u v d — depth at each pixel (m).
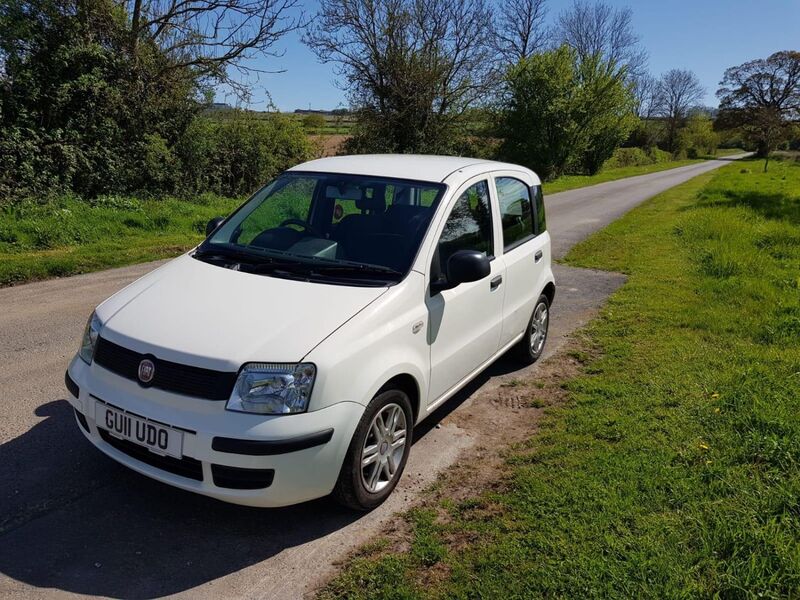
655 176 47.66
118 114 15.52
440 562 2.90
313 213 4.19
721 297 7.91
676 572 2.74
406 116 29.50
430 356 3.73
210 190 19.16
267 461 2.79
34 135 13.15
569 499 3.37
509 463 3.88
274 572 2.85
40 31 13.71
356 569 2.87
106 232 11.19
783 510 3.17
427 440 4.21
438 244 3.83
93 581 2.74
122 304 3.39
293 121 22.34
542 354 6.00
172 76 16.75
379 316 3.26
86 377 3.20
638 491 3.43
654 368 5.44
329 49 27.48
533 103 41.19
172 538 3.06
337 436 2.95
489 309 4.47
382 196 4.07
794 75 85.06
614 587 2.67
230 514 3.28
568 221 16.89
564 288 8.78
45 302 6.97
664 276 9.34
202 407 2.81
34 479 3.47
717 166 68.75
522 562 2.86
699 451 3.88
